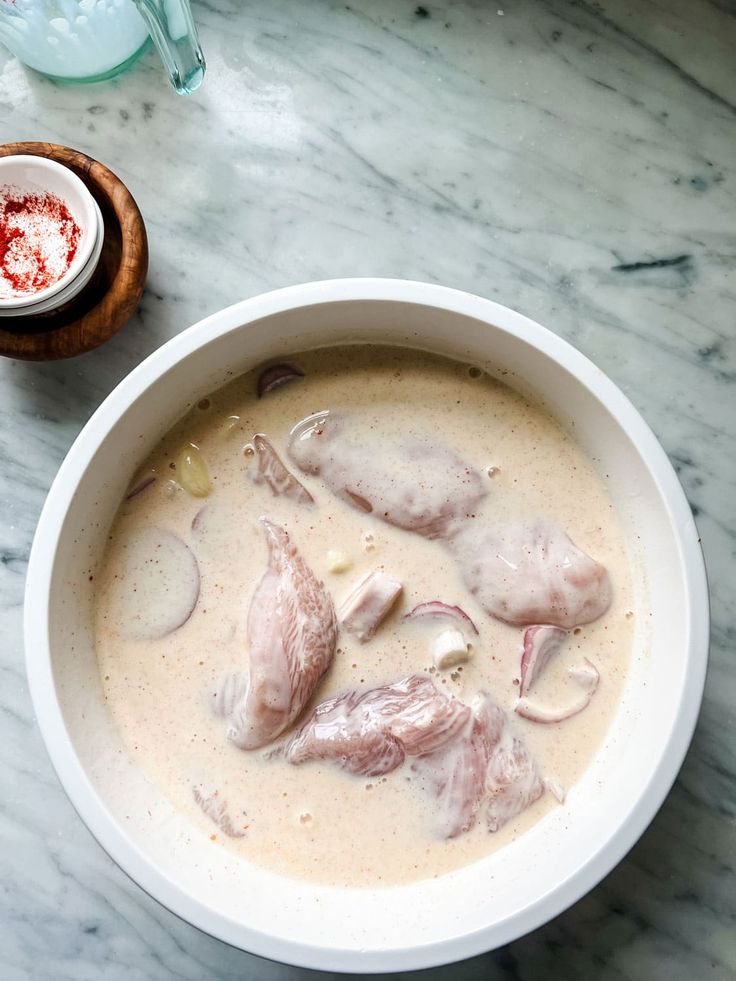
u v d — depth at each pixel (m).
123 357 0.57
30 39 0.55
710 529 0.57
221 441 0.53
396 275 0.58
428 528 0.52
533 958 0.56
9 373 0.57
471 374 0.53
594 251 0.58
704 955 0.56
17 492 0.57
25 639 0.47
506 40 0.59
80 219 0.54
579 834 0.50
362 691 0.51
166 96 0.58
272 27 0.59
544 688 0.51
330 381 0.54
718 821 0.56
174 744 0.52
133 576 0.53
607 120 0.58
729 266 0.58
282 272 0.57
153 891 0.47
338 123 0.58
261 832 0.51
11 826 0.56
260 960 0.56
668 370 0.58
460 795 0.50
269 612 0.50
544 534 0.52
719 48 0.58
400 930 0.49
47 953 0.56
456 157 0.58
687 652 0.47
